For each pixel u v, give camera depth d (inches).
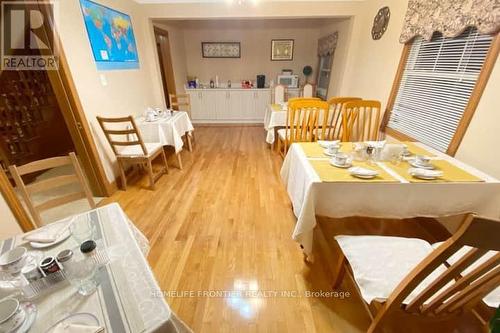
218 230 78.9
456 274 30.5
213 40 212.2
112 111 109.0
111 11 108.2
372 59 122.9
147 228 80.1
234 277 61.5
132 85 128.0
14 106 121.0
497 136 59.7
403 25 94.3
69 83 81.7
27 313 25.0
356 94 141.6
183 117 137.0
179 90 208.2
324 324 50.7
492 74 60.7
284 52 215.3
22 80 123.4
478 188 53.4
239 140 175.9
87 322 24.2
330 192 54.3
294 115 109.0
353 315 52.4
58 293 27.6
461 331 49.2
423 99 87.9
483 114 63.2
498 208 54.3
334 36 164.4
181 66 210.7
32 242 36.0
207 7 137.2
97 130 97.6
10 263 30.1
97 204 94.6
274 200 96.0
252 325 50.4
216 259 67.2
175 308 53.9
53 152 140.5
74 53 85.0
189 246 72.0
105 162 101.5
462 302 35.0
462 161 69.7
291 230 78.8
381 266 42.5
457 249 27.4
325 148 74.6
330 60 176.4
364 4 131.2
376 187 53.7
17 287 28.0
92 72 95.1
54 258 29.7
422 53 88.2
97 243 35.3
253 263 65.8
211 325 50.4
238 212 88.4
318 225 81.1
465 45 69.8
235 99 215.0
